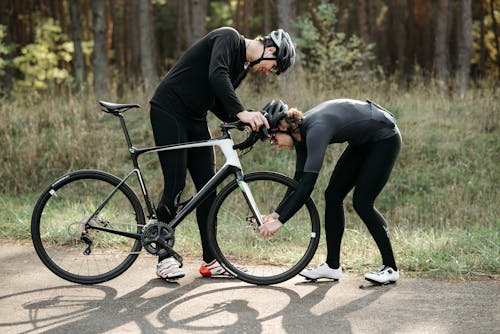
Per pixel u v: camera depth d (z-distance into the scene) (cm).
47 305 358
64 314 343
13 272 427
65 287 394
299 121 377
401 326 318
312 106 884
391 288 385
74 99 943
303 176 367
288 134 383
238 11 1883
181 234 529
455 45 2028
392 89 975
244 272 403
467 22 1327
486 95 949
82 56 1503
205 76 399
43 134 842
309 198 404
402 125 862
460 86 1187
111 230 406
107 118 888
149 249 398
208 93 403
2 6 1645
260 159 807
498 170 782
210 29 2116
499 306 346
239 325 325
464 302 354
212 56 387
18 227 553
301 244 493
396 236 512
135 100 927
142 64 1438
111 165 798
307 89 950
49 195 398
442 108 920
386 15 2162
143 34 1432
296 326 322
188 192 756
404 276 411
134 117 891
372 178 388
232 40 392
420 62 2034
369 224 392
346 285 395
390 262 393
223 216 581
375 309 346
